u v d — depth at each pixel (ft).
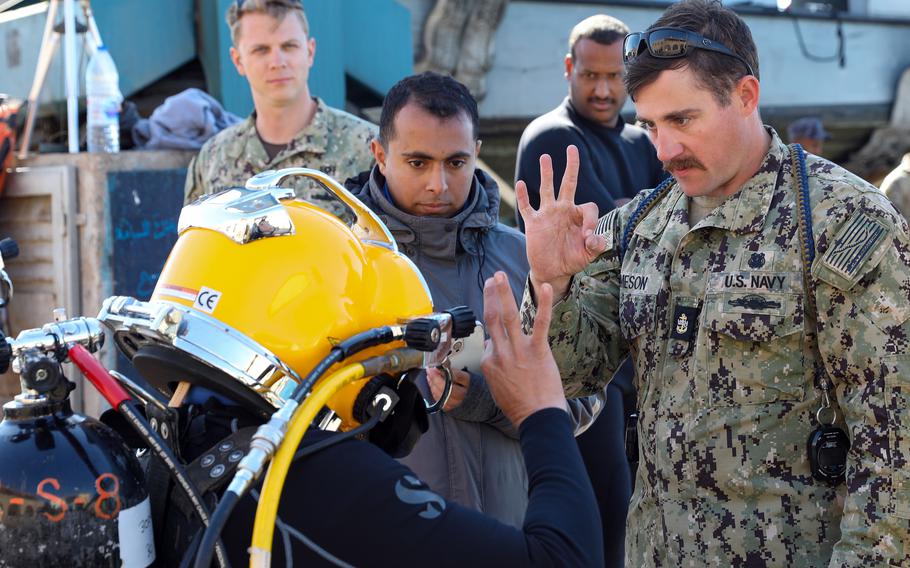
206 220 4.38
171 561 4.11
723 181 5.82
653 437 6.07
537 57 22.31
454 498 7.04
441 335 4.46
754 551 5.67
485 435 7.22
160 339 4.23
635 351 6.32
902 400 5.28
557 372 4.66
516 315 4.63
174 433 4.17
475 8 20.71
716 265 5.87
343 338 4.33
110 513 3.82
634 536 6.31
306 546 3.92
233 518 3.96
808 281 5.56
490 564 3.92
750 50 5.72
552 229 5.78
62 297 11.84
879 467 5.30
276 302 4.23
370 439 4.76
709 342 5.80
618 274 6.58
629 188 12.39
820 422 5.63
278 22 10.39
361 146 10.82
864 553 5.29
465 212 7.63
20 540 3.73
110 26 14.92
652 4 23.62
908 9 27.76
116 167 11.85
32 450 3.83
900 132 27.81
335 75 16.03
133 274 11.99
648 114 5.78
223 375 4.16
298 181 10.64
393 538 3.92
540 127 12.09
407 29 16.90
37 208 12.09
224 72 15.24
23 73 13.87
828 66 26.66
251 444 3.77
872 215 5.45
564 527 4.09
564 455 4.40
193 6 15.85
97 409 11.19
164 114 12.71
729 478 5.73
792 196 5.74
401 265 4.80
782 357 5.64
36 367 3.92
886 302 5.33
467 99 7.66
